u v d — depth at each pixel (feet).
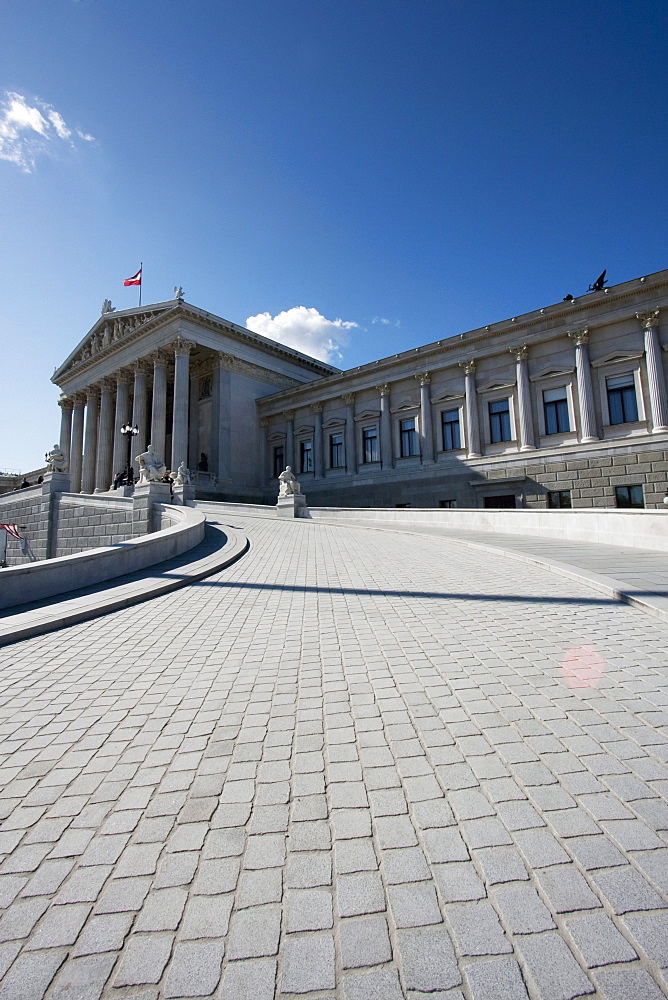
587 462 88.28
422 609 25.45
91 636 23.00
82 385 175.52
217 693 15.87
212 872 8.37
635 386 85.51
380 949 6.88
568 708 13.62
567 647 18.54
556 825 9.10
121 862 8.66
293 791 10.50
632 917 7.19
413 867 8.28
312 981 6.48
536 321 95.61
